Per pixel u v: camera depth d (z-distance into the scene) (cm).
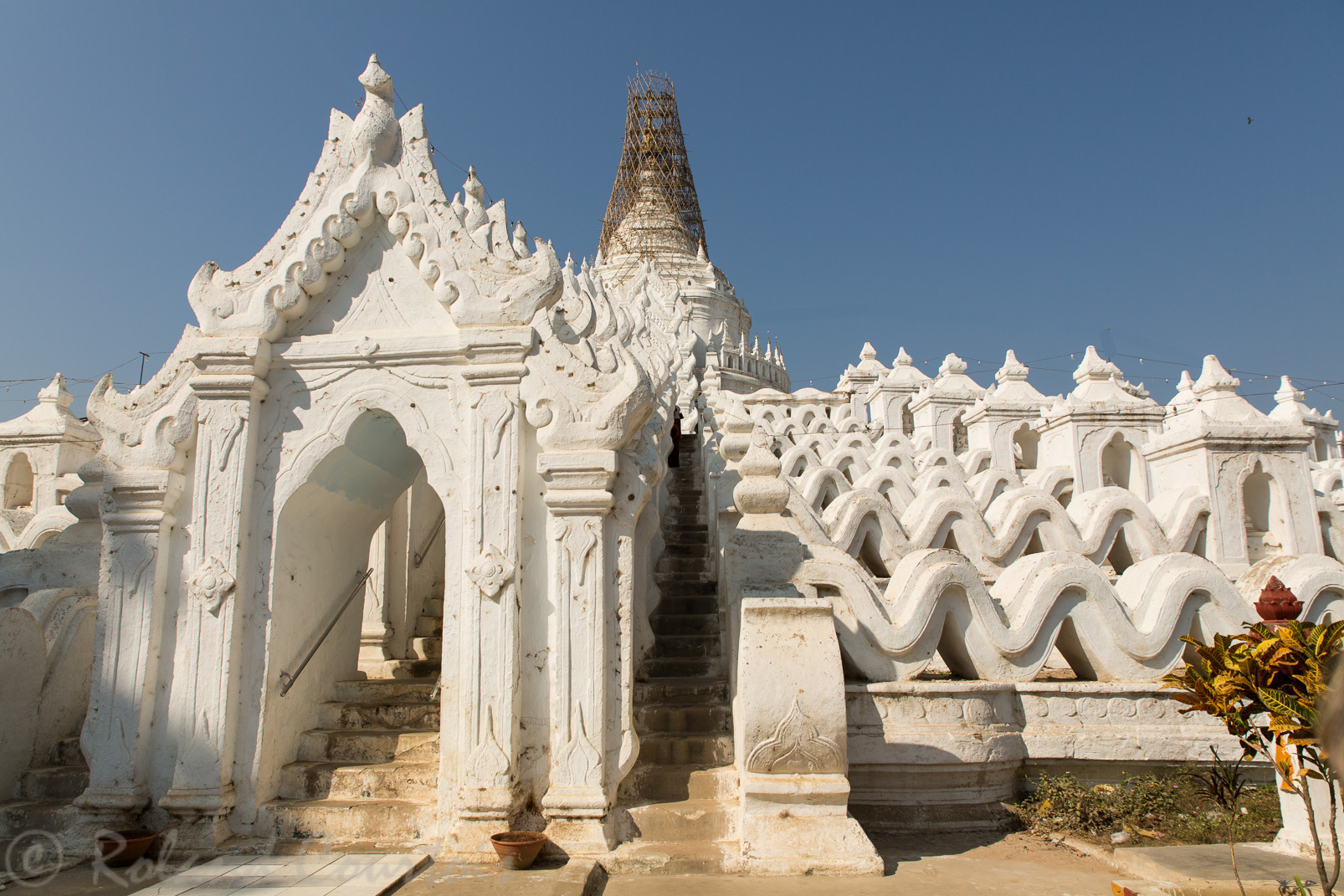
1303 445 1382
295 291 808
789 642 718
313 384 812
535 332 770
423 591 1305
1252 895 579
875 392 2689
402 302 821
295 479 798
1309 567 922
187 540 810
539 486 769
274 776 779
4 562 999
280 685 795
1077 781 827
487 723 713
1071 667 958
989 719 811
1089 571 885
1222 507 1369
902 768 785
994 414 2042
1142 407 1680
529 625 744
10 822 764
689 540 1395
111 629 780
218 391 796
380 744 817
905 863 690
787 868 659
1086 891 623
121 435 808
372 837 732
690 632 1058
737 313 4281
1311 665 489
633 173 5294
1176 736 823
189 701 754
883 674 829
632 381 744
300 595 838
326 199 824
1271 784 816
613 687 733
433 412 791
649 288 3394
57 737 869
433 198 809
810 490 1443
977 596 857
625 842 703
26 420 1909
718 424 1560
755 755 689
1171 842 719
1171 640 881
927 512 1292
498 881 626
